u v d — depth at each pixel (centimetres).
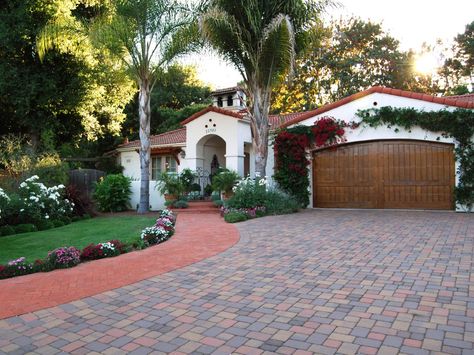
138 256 755
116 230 1105
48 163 1523
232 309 468
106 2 1988
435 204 1387
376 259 679
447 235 874
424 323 407
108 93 2414
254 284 562
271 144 1659
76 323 441
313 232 966
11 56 1947
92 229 1155
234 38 1380
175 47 1495
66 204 1438
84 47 1948
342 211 1434
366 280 561
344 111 1505
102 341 394
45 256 798
